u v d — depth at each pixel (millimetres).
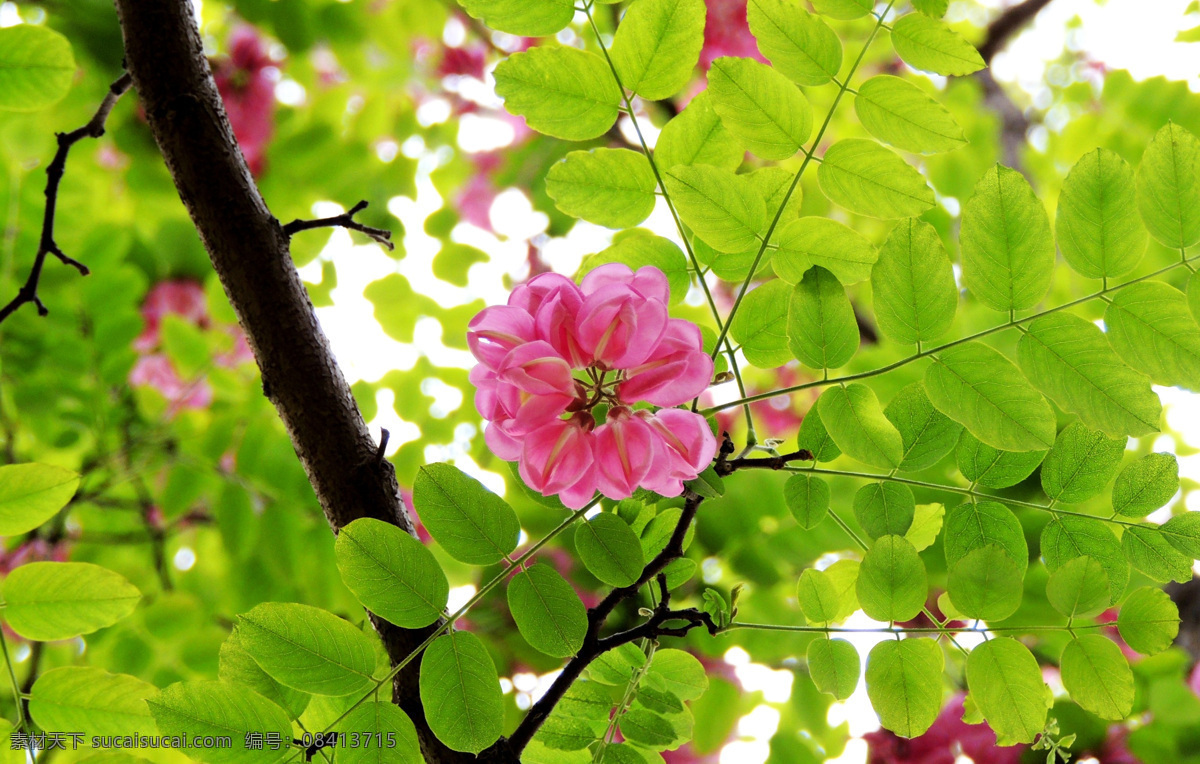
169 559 1362
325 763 973
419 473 980
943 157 1793
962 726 1263
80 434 1217
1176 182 973
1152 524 1009
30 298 1069
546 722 1030
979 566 994
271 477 1181
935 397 994
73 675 1004
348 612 1172
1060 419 1134
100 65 1354
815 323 998
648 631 1011
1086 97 2221
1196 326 975
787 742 1309
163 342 1291
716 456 1019
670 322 975
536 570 982
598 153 1014
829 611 1020
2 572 1246
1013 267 982
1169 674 1300
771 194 1017
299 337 1036
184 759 1040
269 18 1524
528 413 959
